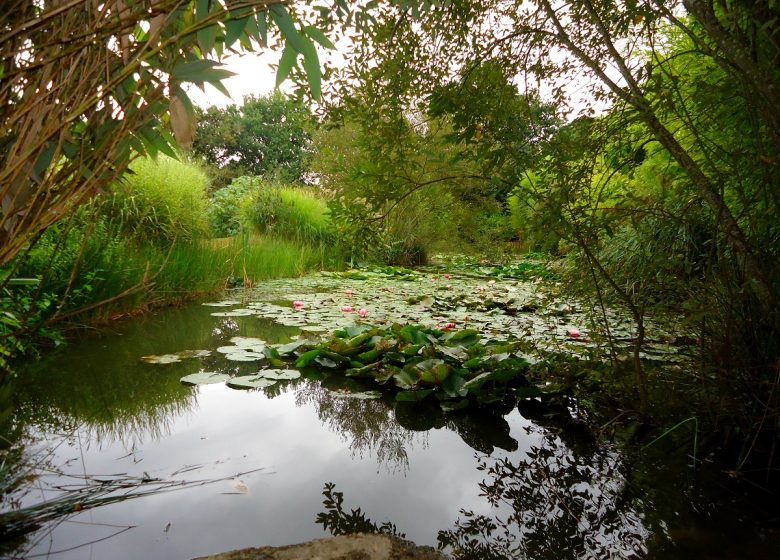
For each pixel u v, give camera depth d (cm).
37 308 261
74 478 135
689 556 107
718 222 143
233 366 260
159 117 100
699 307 155
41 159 88
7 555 100
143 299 409
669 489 138
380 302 490
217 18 83
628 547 111
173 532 111
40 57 83
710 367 164
